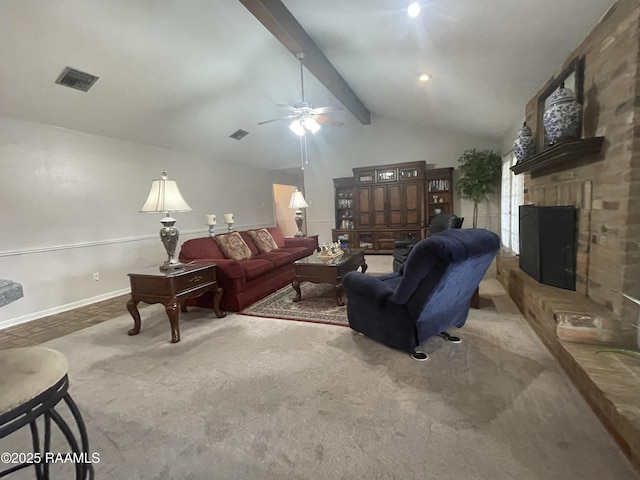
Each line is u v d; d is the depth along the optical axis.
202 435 1.57
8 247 3.47
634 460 1.28
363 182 6.90
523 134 3.32
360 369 2.11
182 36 3.24
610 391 1.50
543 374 1.96
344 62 3.92
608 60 2.06
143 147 4.98
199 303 3.52
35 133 3.68
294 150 7.48
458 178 6.48
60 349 2.67
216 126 5.43
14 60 2.88
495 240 2.19
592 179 2.28
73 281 4.04
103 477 1.34
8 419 0.80
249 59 3.98
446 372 2.04
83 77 3.35
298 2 2.68
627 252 1.90
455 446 1.43
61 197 3.93
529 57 2.78
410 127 6.71
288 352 2.41
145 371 2.22
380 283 2.41
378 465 1.35
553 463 1.31
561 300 2.31
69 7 2.56
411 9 2.40
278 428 1.59
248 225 7.57
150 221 5.08
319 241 7.80
